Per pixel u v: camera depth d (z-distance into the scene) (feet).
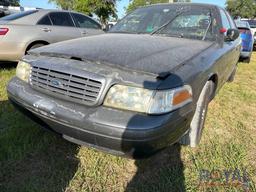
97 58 7.03
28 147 8.88
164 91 6.38
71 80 6.88
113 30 12.12
